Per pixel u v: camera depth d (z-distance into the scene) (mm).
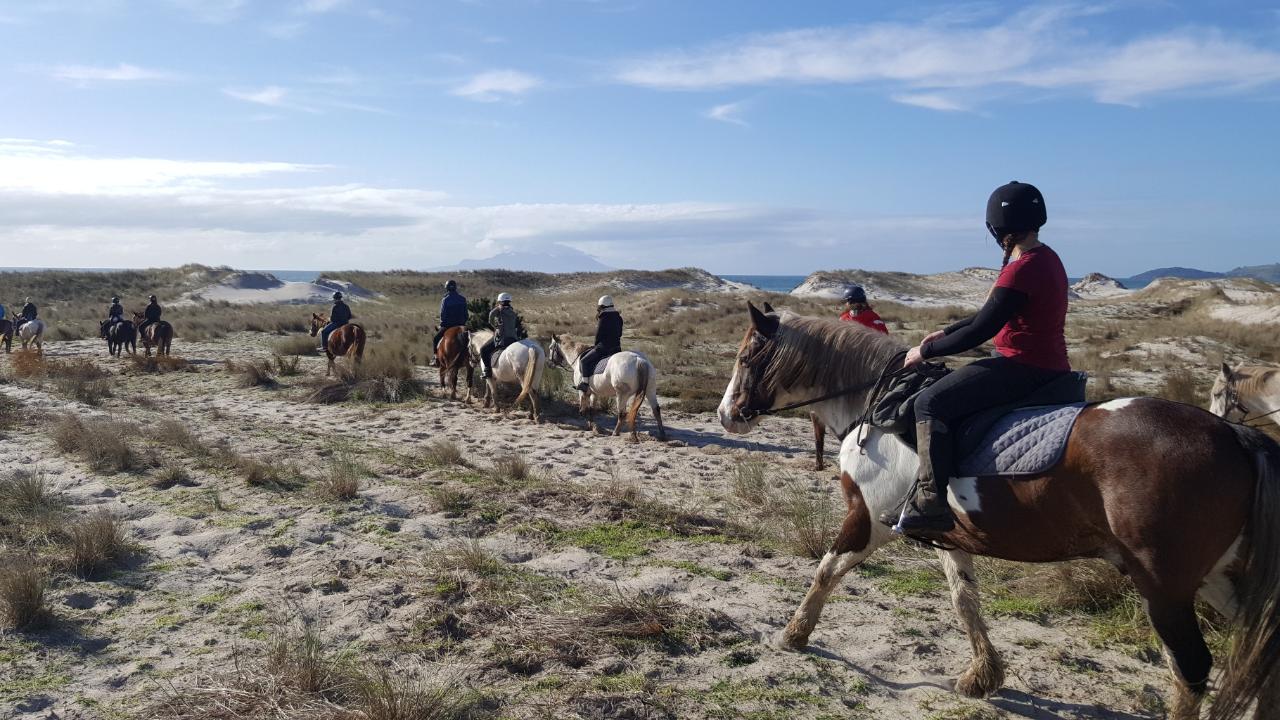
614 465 11016
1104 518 3549
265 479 8750
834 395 4715
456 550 6367
